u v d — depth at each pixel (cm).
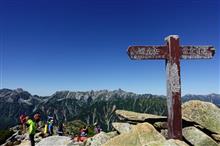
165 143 1714
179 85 1969
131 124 2312
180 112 1952
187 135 2011
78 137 3409
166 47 1998
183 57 2005
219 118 2184
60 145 3142
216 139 2089
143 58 1983
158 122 2148
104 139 2378
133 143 1844
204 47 2027
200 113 2206
